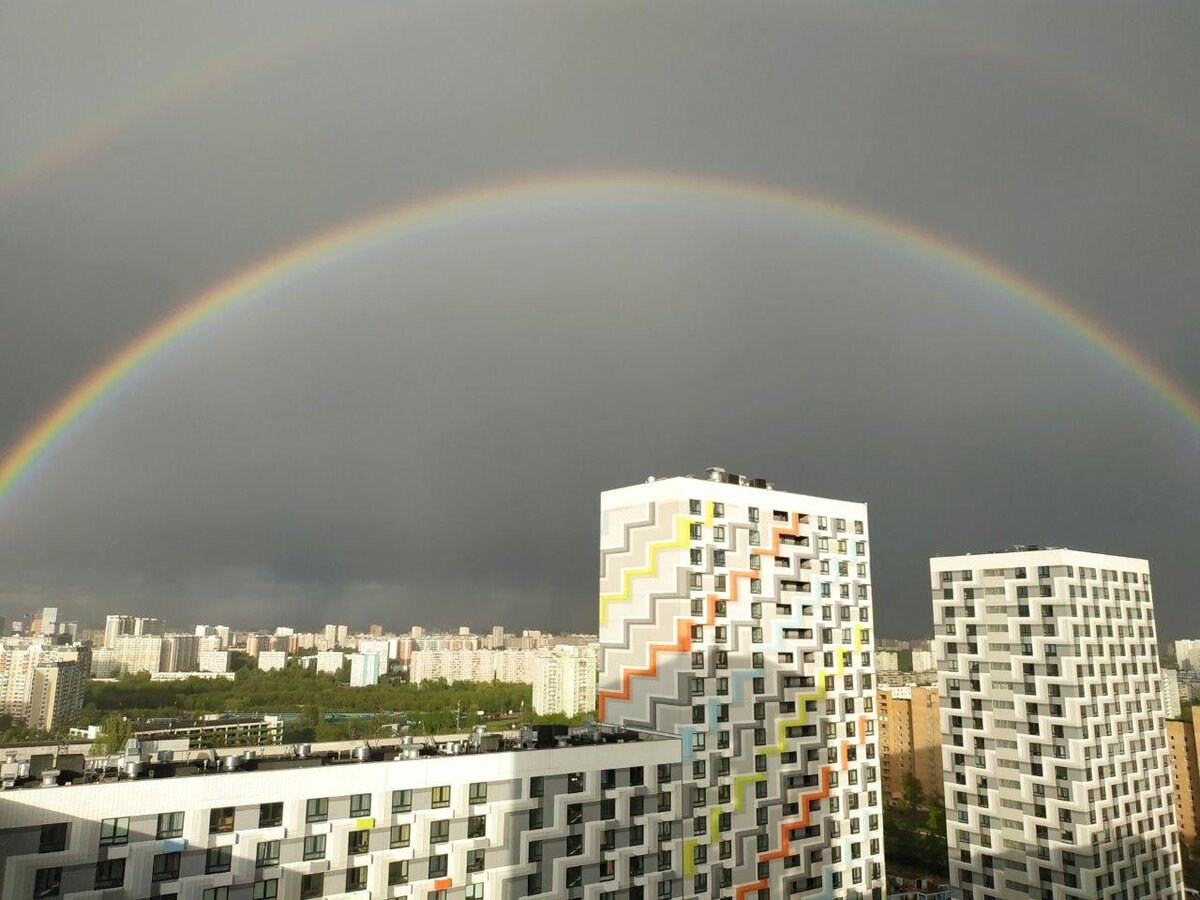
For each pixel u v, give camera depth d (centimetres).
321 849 5803
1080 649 10481
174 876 5262
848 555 10488
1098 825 10125
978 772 11144
